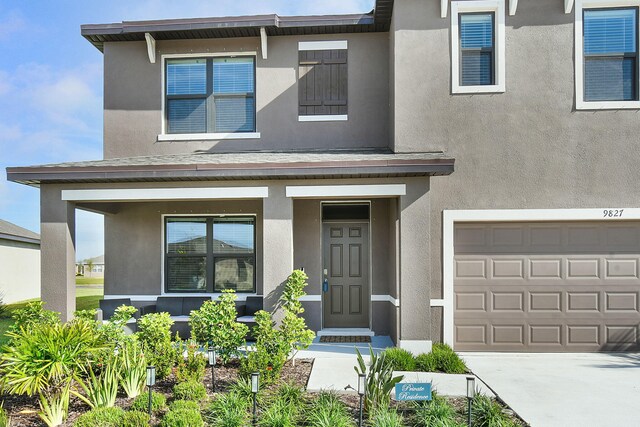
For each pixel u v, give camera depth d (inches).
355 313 438.3
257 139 442.6
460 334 369.4
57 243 361.7
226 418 208.5
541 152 370.6
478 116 374.9
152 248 442.6
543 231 372.5
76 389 258.8
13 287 803.4
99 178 345.1
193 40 450.3
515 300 369.7
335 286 439.5
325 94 446.6
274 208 354.6
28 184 367.9
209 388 261.4
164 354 270.8
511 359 347.3
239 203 443.2
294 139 441.7
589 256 370.0
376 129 438.6
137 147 448.1
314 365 314.8
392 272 398.3
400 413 228.1
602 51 377.1
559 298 369.1
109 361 248.1
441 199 371.2
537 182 369.4
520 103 373.4
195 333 299.6
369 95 440.5
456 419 219.3
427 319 339.6
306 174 335.3
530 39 374.3
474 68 382.6
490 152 372.5
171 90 455.2
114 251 442.6
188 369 269.3
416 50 380.5
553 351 366.9
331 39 444.1
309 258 428.8
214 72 454.0
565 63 372.8
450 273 366.0
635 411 239.1
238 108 452.4
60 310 359.3
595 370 316.2
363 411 227.8
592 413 235.9
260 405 233.1
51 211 362.6
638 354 362.0
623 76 376.5
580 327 367.6
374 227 426.3
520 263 370.9
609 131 369.4
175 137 444.8
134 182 360.2
